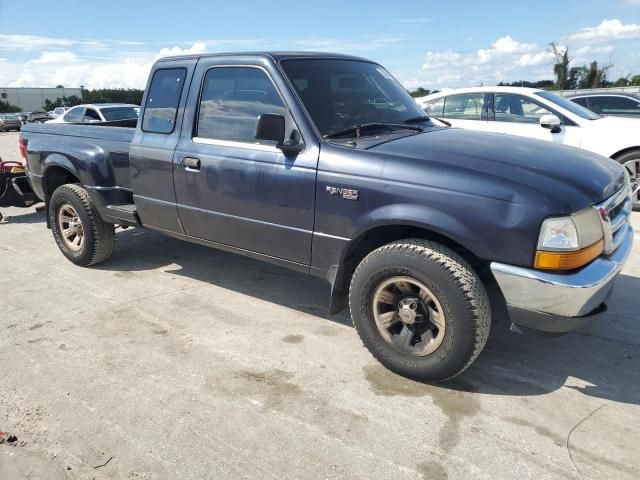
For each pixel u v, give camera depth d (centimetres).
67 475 238
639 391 295
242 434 262
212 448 253
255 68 355
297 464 241
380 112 376
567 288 252
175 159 394
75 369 326
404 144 314
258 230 357
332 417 275
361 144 316
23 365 332
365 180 298
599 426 264
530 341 353
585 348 342
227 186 364
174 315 403
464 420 271
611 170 311
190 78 393
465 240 269
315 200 320
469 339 275
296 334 370
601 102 944
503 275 263
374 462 241
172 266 515
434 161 285
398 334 308
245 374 318
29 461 247
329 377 313
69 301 432
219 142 371
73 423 274
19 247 595
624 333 359
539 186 262
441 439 256
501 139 342
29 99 8631
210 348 351
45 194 534
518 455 244
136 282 473
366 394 295
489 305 281
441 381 302
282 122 317
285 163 332
